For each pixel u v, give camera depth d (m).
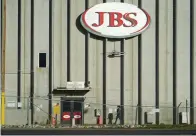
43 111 39.06
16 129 33.47
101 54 39.56
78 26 39.50
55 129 33.84
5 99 38.66
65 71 39.31
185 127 37.41
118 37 39.34
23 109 38.84
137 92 39.59
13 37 39.12
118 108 39.31
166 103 39.72
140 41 39.72
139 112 39.44
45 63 39.25
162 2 40.00
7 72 38.88
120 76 39.50
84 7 39.59
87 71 39.28
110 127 36.75
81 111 39.19
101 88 39.44
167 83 39.81
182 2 40.03
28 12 39.31
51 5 39.31
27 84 39.09
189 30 40.06
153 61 39.78
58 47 39.31
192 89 39.91
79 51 39.41
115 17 39.47
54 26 39.34
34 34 39.22
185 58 40.00
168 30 39.97
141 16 39.69
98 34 39.22
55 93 39.22
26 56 39.16
